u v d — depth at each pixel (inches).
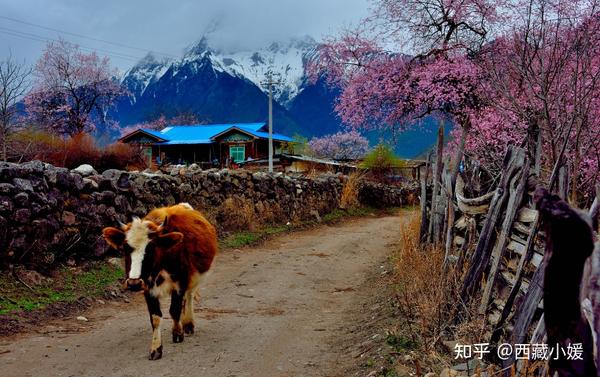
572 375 49.1
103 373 214.5
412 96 594.6
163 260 236.2
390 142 677.3
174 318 254.5
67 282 342.3
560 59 261.7
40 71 1632.6
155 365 225.8
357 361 227.8
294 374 219.9
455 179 328.8
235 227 609.9
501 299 216.2
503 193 219.9
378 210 1074.7
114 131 1964.8
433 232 394.9
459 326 218.1
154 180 490.3
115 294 346.6
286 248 576.1
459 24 584.7
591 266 55.4
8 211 322.7
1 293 299.7
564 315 49.1
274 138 1760.6
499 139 401.1
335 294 386.6
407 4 614.5
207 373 218.7
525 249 192.5
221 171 634.2
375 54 645.9
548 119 238.7
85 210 387.9
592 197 263.4
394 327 256.1
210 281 413.7
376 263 505.0
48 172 362.3
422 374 192.1
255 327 293.6
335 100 678.5
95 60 1681.8
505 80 317.7
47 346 245.8
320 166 1425.9
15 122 749.3
